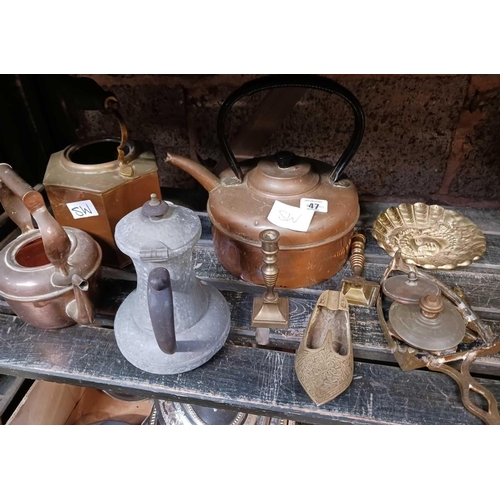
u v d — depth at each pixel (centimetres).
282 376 70
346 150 81
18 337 77
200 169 83
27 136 113
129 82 111
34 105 112
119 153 81
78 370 72
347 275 87
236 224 76
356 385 69
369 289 81
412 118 108
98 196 78
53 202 82
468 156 112
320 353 64
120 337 69
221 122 78
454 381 69
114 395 116
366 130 111
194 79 108
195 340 67
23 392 100
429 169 116
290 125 113
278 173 78
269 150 118
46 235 62
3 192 76
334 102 108
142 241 57
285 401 67
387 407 66
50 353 74
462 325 72
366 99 107
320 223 75
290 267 79
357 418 65
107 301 84
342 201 79
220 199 80
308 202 77
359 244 88
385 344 74
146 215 59
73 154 88
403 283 78
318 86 73
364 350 74
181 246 57
